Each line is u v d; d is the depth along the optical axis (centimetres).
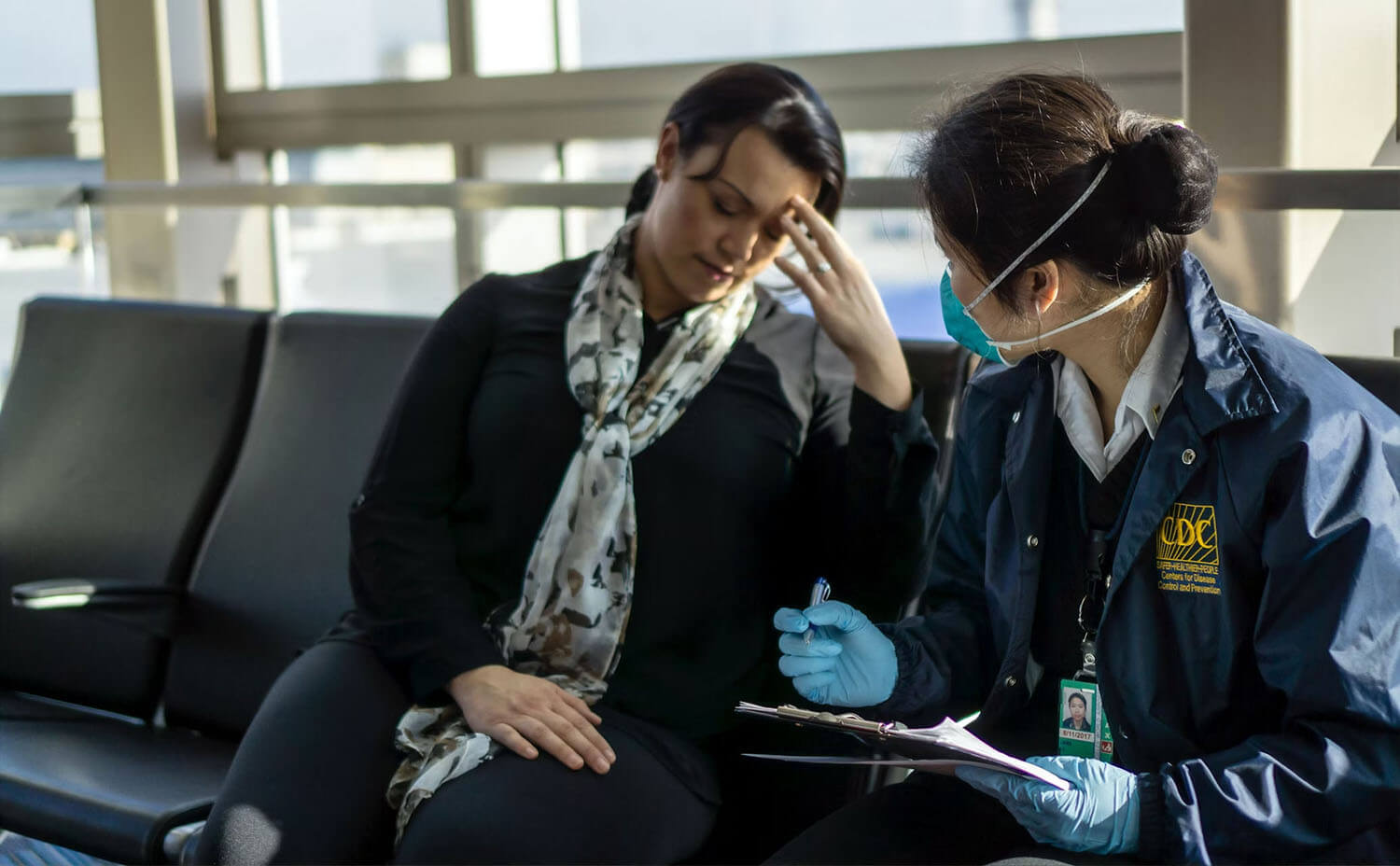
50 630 237
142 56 346
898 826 144
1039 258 132
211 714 219
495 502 178
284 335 239
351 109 341
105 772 184
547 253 282
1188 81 206
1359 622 121
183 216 316
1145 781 126
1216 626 130
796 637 161
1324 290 184
